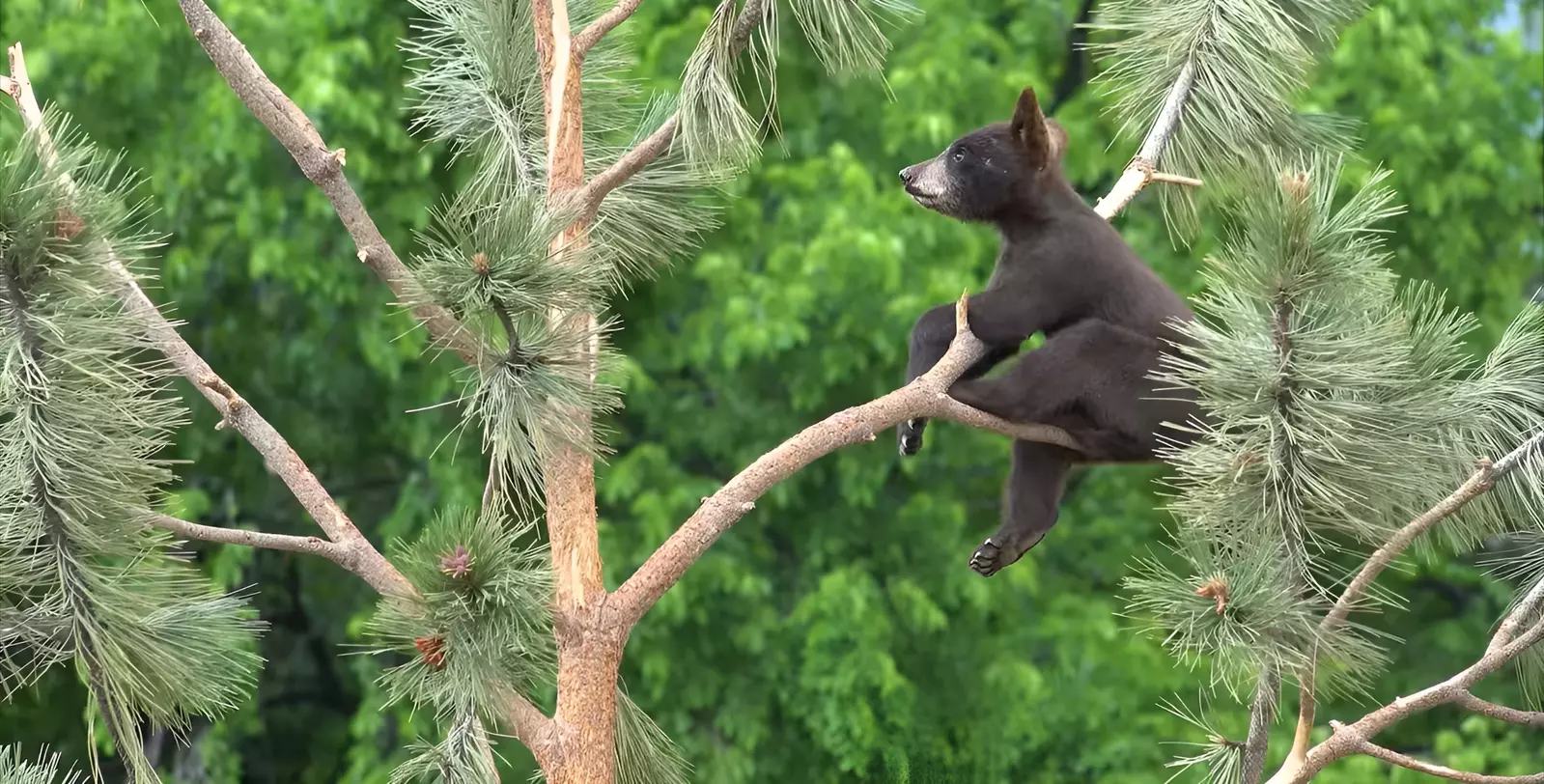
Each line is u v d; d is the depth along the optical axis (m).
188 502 18.53
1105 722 19.02
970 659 19.39
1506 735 20.98
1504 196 20.61
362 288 19.31
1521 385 6.47
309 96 17.00
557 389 5.79
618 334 19.97
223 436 21.06
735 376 19.55
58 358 5.81
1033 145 8.76
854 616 17.89
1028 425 7.63
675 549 6.54
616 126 8.70
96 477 5.89
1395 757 6.24
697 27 18.62
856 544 20.25
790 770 19.38
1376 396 5.83
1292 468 5.71
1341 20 9.33
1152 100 9.32
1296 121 9.19
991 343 8.44
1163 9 9.27
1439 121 20.58
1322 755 6.29
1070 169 19.44
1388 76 20.75
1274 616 5.59
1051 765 18.52
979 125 19.88
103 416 5.93
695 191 8.38
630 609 6.50
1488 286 20.88
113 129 18.94
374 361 18.39
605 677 6.48
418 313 5.96
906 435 8.45
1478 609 22.45
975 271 20.27
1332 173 5.79
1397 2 20.75
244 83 6.43
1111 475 21.45
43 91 18.36
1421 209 20.78
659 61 18.59
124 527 6.02
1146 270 8.63
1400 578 22.47
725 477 20.91
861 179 18.48
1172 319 7.52
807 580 20.28
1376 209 5.66
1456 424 6.40
